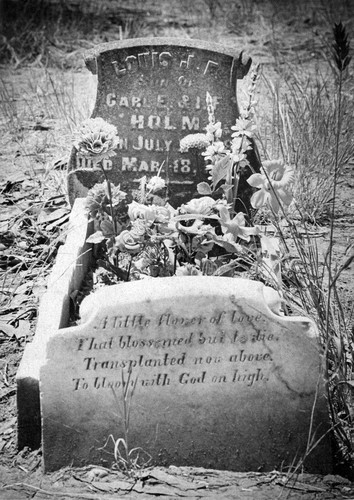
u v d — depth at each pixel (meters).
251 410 1.29
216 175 1.64
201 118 1.87
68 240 1.68
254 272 1.66
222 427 1.30
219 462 1.30
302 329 1.28
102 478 1.27
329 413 1.32
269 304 1.34
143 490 1.24
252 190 1.87
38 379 1.31
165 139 1.88
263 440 1.30
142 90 1.86
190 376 1.28
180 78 1.85
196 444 1.30
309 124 2.42
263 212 1.93
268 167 1.49
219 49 1.83
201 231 1.53
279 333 1.28
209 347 1.28
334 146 2.24
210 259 1.64
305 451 1.30
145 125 1.87
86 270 1.72
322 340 1.39
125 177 1.90
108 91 1.86
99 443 1.29
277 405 1.29
